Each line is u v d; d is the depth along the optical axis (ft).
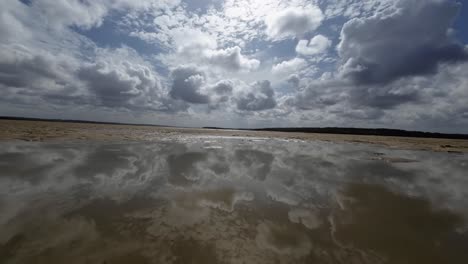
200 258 9.21
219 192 18.07
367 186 21.18
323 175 25.12
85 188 17.83
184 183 20.10
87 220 12.36
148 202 15.34
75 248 9.60
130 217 12.89
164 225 12.04
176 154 34.65
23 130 59.31
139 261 8.84
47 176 20.53
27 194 16.10
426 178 25.14
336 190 19.72
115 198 15.92
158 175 22.36
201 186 19.48
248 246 10.31
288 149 48.52
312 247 10.43
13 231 10.94
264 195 17.84
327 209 15.31
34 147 35.45
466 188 21.22
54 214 13.00
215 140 64.75
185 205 15.08
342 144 66.95
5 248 9.48
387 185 21.77
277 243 10.69
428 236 11.86
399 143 75.92
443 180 24.40
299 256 9.66
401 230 12.44
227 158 33.55
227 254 9.59
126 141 50.37
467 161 37.76
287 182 21.83
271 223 12.86
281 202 16.42
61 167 23.71
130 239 10.46
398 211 15.21
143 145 44.14
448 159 39.86
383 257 9.82
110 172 22.66
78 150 34.45
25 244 9.82
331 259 9.52
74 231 11.10
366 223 13.23
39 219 12.32
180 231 11.45
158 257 9.14
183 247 9.96
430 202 17.16
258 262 9.14
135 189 18.02
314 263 9.21
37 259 8.77
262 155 38.11
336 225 12.86
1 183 18.20
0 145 36.09
